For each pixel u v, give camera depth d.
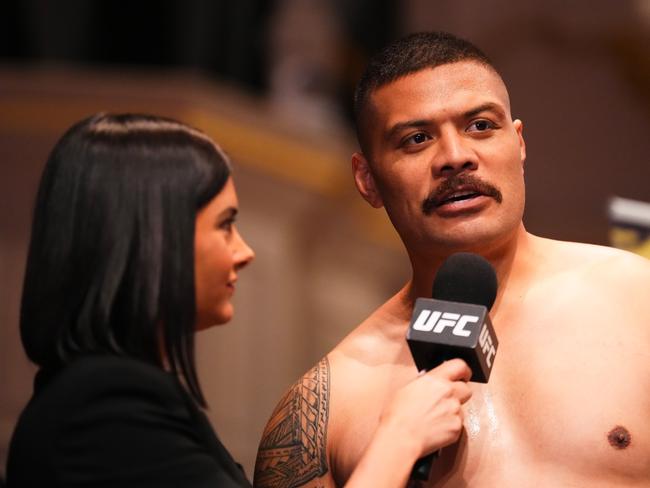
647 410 2.95
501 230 3.10
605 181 8.71
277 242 8.00
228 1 8.68
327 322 8.21
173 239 2.69
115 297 2.65
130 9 8.46
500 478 2.95
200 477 2.62
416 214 3.13
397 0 9.20
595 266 3.24
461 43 3.26
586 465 2.91
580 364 3.03
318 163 8.20
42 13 8.29
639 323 3.07
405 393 2.77
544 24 8.91
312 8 8.94
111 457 2.55
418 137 3.16
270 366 7.75
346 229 8.41
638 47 8.78
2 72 7.53
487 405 3.05
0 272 7.30
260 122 7.97
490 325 2.85
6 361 7.09
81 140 2.77
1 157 7.46
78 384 2.58
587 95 8.84
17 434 2.62
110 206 2.68
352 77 8.98
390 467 2.65
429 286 3.27
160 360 2.71
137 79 7.66
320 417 3.21
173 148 2.77
